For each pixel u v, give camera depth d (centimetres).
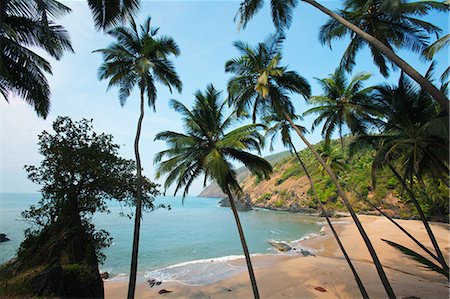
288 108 1480
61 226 1125
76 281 935
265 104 1469
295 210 7231
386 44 1162
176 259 2588
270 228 4631
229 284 1727
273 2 1171
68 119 1269
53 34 1081
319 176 7256
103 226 4706
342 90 1634
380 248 2497
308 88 1376
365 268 1889
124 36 1236
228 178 1376
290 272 1867
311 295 1430
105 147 1322
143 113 1212
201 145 1381
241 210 8269
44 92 1145
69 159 1166
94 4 873
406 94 1181
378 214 5066
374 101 1362
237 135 1216
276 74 1246
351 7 1223
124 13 930
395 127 1237
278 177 9744
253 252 2850
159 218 6325
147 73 1290
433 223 3922
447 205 3903
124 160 1370
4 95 1098
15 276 883
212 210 9031
